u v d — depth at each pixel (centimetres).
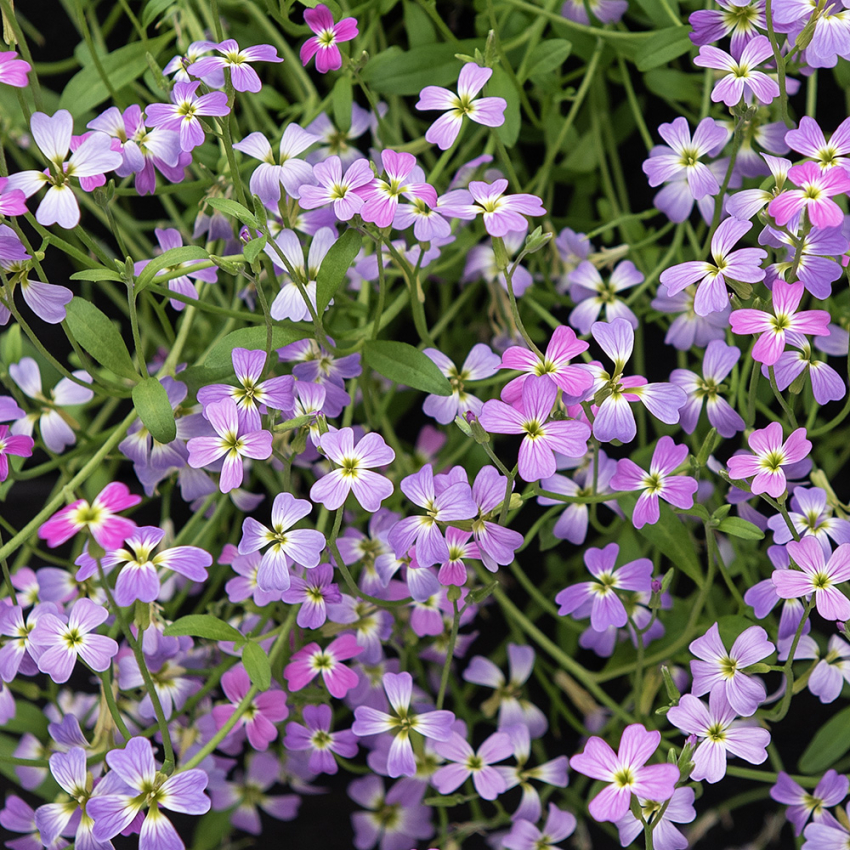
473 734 82
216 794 80
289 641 77
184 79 74
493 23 75
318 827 82
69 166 73
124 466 83
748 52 74
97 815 72
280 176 75
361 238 74
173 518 82
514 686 79
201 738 77
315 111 78
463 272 80
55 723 77
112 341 74
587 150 81
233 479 73
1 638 76
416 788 78
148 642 76
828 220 72
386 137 80
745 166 77
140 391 74
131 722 79
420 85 77
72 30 83
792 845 81
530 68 77
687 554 76
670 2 78
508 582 82
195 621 74
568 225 81
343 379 77
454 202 74
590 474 77
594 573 76
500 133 76
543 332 80
